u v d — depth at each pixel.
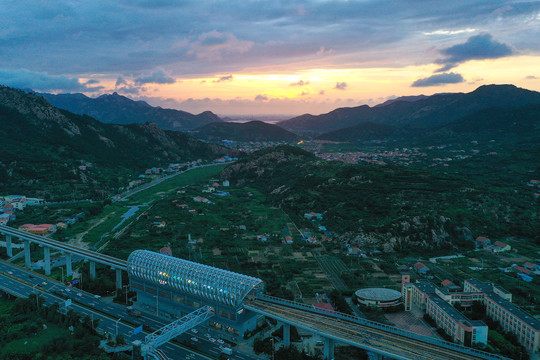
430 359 139.38
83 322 185.75
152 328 188.50
